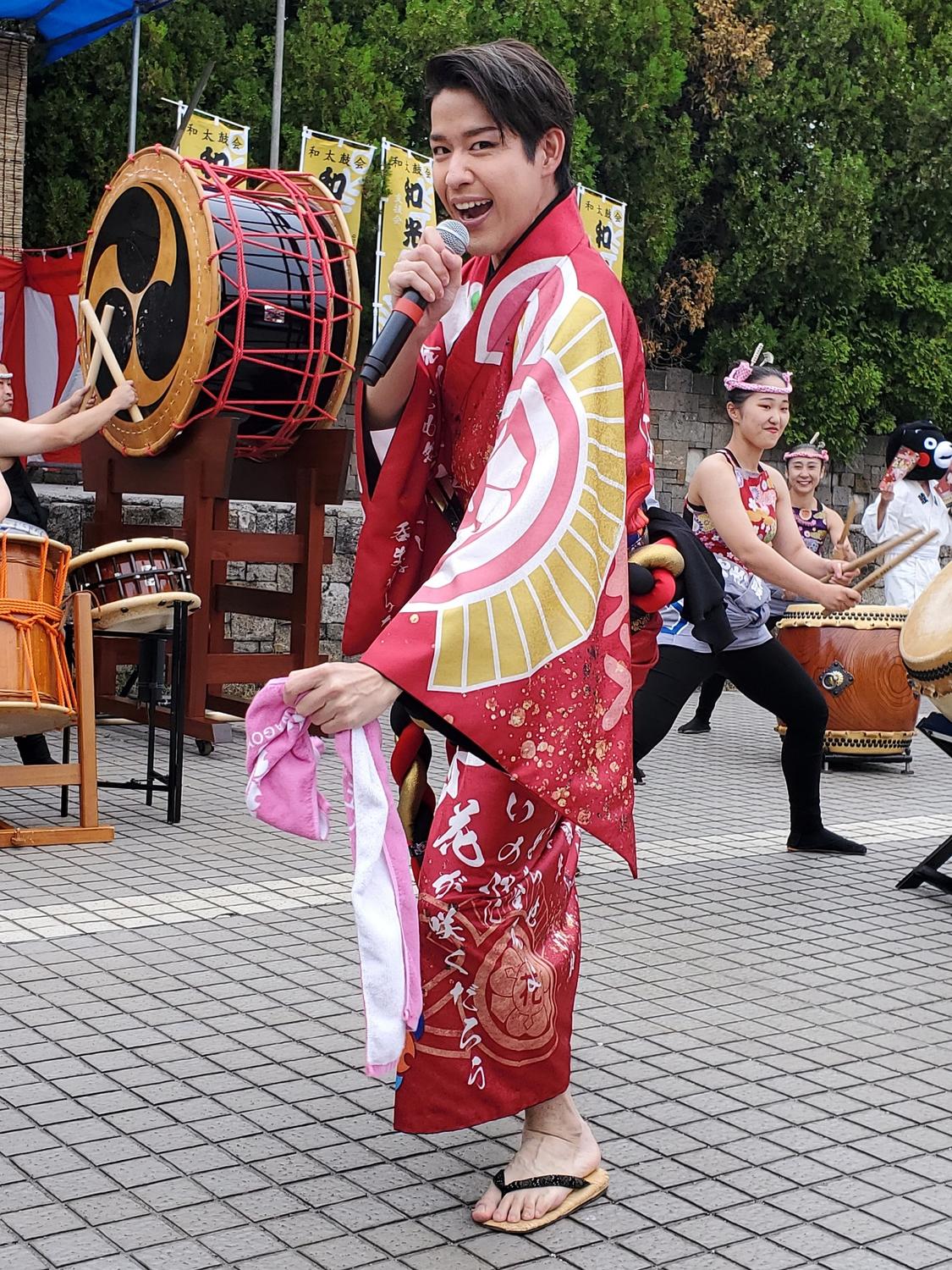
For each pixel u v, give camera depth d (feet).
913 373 47.14
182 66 36.04
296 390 21.97
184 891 14.88
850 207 43.80
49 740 23.48
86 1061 10.33
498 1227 8.16
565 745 7.64
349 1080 10.20
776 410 16.46
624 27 39.99
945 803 22.61
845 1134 9.73
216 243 20.80
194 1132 9.27
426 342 8.64
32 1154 8.84
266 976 12.32
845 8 43.93
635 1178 8.92
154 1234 7.93
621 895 15.84
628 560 8.46
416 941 7.45
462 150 7.96
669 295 44.42
